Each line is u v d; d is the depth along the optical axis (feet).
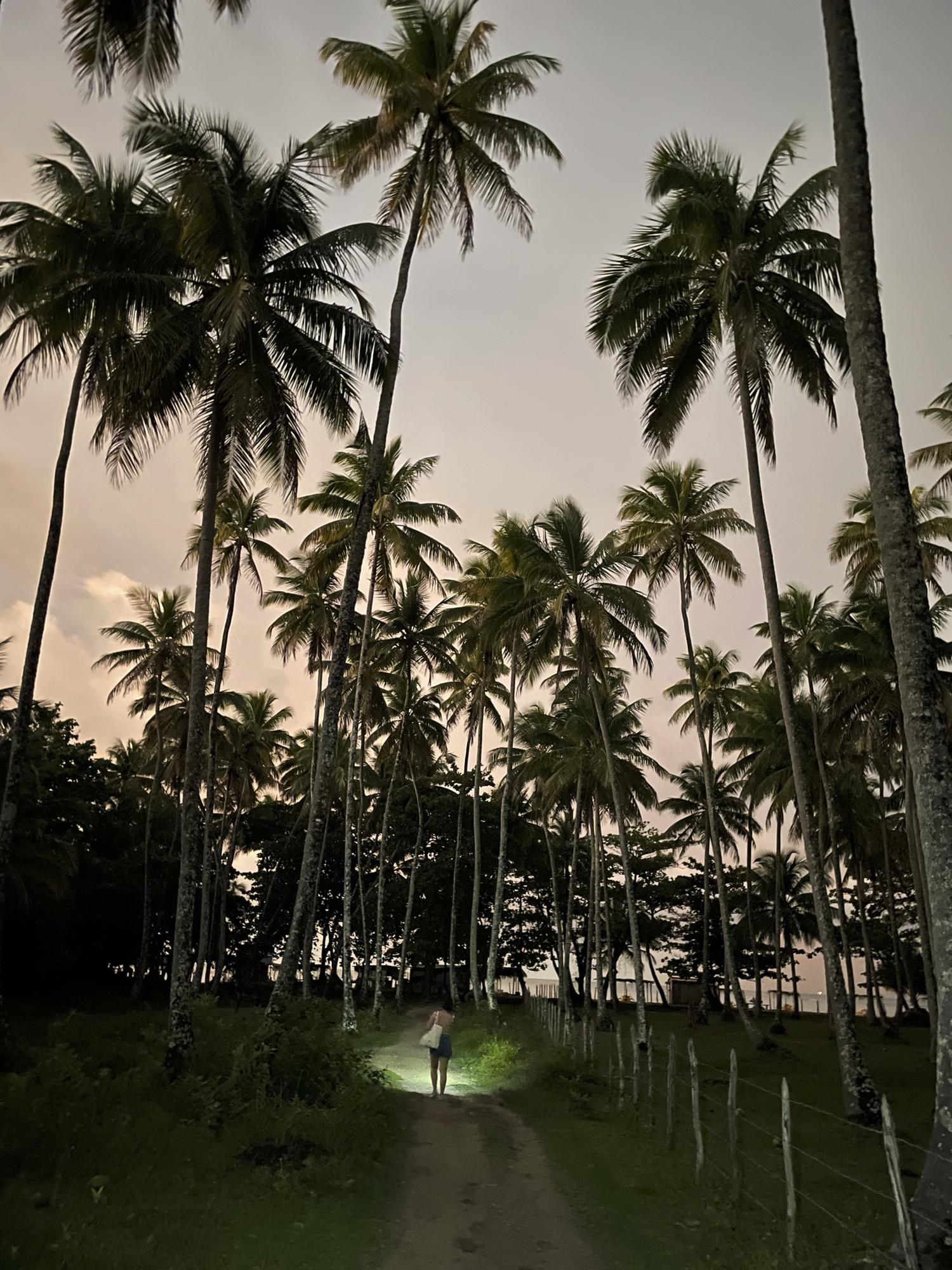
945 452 77.56
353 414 53.72
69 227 47.91
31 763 88.17
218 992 157.28
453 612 120.16
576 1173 32.73
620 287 60.18
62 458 63.16
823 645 99.50
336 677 53.88
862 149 30.17
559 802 139.13
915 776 26.22
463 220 62.13
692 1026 135.74
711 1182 30.94
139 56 27.35
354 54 55.77
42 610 60.39
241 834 178.91
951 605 89.25
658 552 95.61
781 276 59.82
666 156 59.88
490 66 58.03
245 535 110.01
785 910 184.85
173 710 140.46
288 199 50.37
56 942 120.57
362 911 136.87
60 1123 27.58
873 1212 28.50
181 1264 19.86
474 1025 91.15
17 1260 18.80
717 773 160.56
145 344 45.50
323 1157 30.32
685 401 64.34
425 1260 22.49
